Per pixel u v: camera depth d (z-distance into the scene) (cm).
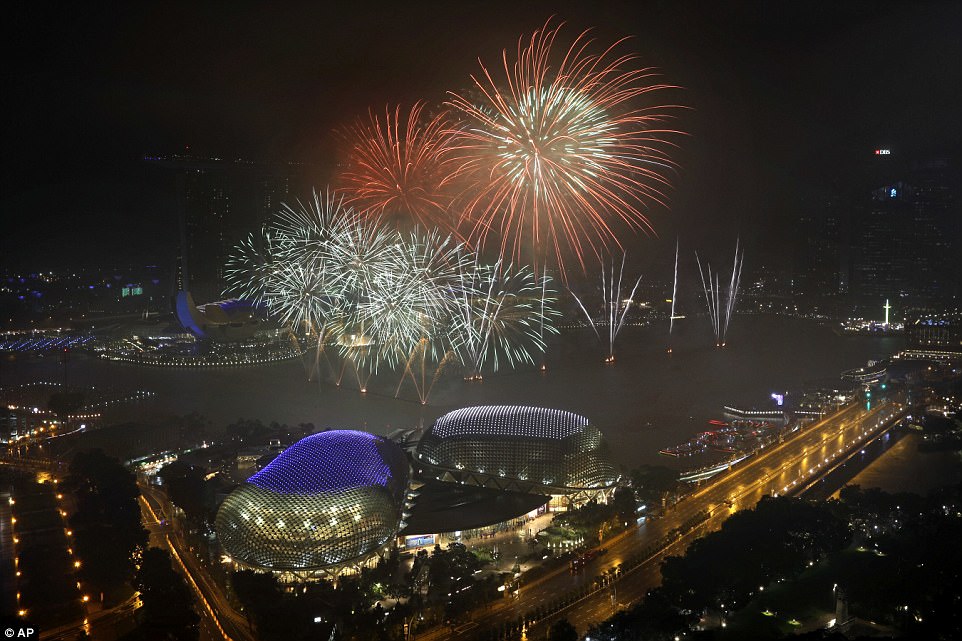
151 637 19000
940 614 19712
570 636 18538
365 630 19312
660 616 19262
